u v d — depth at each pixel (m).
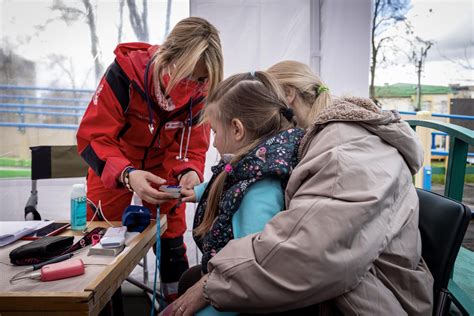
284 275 0.67
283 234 0.69
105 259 0.91
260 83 0.94
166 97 1.36
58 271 0.79
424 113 3.24
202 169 1.65
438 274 0.81
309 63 2.19
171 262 1.80
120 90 1.35
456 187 1.29
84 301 0.70
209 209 0.94
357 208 0.67
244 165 0.85
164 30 2.15
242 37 2.16
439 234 0.83
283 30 2.16
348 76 2.20
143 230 1.17
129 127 1.48
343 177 0.70
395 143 0.80
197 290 0.86
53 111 2.11
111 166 1.26
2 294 0.71
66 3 2.07
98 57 2.12
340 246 0.66
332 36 2.18
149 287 2.00
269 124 0.91
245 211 0.82
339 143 0.76
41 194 2.14
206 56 1.16
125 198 1.59
